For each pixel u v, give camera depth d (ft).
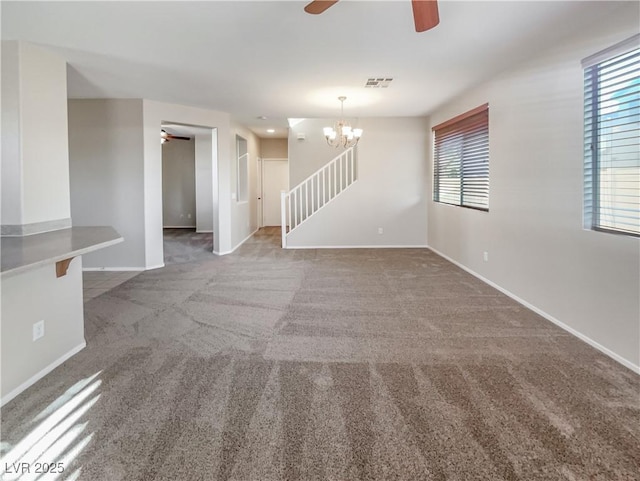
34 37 9.77
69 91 16.20
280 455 5.64
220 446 5.83
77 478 5.20
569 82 10.13
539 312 11.70
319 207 24.90
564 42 10.30
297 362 8.61
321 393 7.31
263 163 35.53
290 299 13.38
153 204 18.47
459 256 18.58
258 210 34.09
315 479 5.19
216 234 22.30
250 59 12.01
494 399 7.07
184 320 11.34
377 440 5.96
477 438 5.99
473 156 16.89
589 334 9.53
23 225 9.45
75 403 7.01
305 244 24.27
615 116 8.74
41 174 10.09
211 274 17.25
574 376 7.90
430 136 23.02
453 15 8.95
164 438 6.01
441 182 21.56
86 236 9.30
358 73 13.57
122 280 16.16
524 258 12.53
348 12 8.86
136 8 8.55
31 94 9.93
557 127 10.69
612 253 8.75
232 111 20.83
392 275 16.80
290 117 22.63
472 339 9.84
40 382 7.79
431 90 16.11
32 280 7.84
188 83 14.87
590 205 9.65
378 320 11.27
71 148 17.84
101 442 5.93
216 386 7.58
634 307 8.13
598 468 5.35
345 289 14.60
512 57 11.93
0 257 6.57
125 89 15.84
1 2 8.17
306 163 27.55
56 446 5.84
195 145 33.58
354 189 23.93
